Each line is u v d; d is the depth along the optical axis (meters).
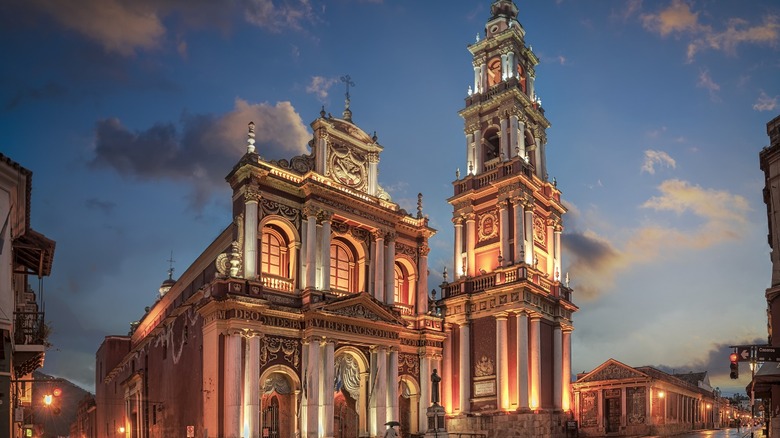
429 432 35.59
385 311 39.72
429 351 43.25
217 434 32.31
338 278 40.78
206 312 34.69
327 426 35.72
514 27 52.09
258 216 36.41
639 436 56.22
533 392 43.19
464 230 49.22
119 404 57.00
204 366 34.44
